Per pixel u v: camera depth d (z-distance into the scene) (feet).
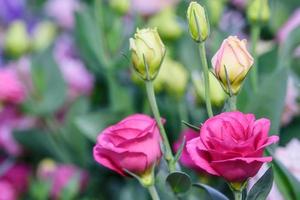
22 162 5.19
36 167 5.12
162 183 3.62
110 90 4.80
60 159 5.01
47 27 5.95
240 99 3.92
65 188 4.79
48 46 5.20
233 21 4.97
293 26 4.71
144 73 3.22
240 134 3.02
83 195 4.92
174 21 4.81
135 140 3.16
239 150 2.98
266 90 3.73
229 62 3.15
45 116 5.16
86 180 4.90
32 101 5.16
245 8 5.09
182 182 3.25
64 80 5.14
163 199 3.62
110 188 4.87
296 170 3.91
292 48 4.23
